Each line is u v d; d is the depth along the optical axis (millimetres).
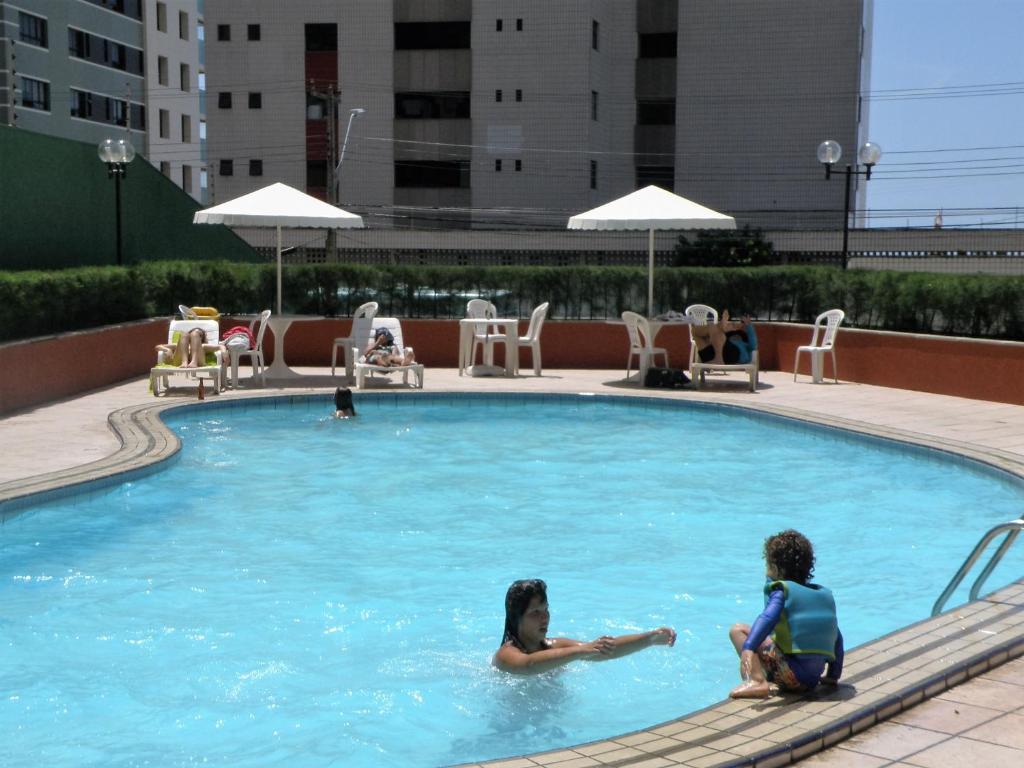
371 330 16000
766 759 3521
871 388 15500
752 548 7797
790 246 37969
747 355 15531
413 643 5816
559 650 5188
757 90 44281
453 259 40281
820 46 43531
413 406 14406
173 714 4863
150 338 16703
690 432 12648
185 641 5824
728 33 44344
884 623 6230
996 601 5316
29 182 16031
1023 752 3672
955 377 14477
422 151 44969
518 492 9547
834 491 9617
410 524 8445
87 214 17891
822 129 43844
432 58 44625
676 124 45125
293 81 45500
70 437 10734
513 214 44344
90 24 49000
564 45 43312
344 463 10719
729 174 44844
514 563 7406
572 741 4594
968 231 34594
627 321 15977
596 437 12305
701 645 5777
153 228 20688
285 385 15320
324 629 6039
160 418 12156
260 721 4793
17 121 44031
